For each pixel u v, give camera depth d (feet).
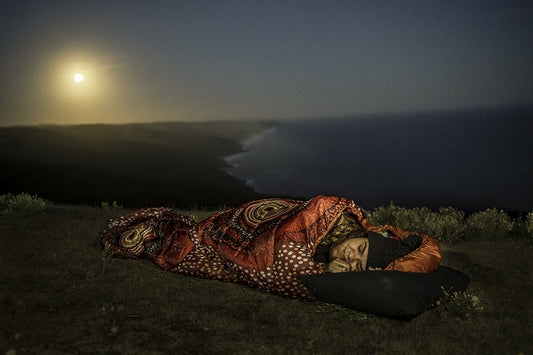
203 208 35.12
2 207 25.18
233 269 12.13
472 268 16.25
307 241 11.61
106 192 133.80
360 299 10.13
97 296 10.63
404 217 26.08
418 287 10.23
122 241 14.29
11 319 8.74
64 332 8.30
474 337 9.70
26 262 13.28
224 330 9.19
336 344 8.95
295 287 11.07
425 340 9.34
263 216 12.91
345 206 12.39
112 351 7.71
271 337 9.10
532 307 11.84
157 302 10.57
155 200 123.65
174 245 13.62
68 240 16.42
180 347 8.15
